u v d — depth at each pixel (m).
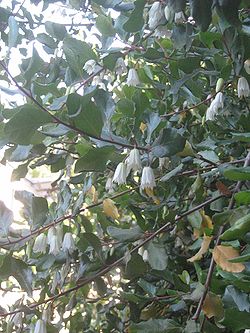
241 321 0.24
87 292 0.42
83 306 0.58
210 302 0.26
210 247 0.32
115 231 0.34
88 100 0.25
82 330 0.49
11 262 0.32
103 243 0.38
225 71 0.34
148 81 0.40
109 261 0.37
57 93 0.29
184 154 0.32
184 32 0.33
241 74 0.34
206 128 0.42
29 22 0.41
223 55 0.35
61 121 0.26
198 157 0.33
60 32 0.40
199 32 0.34
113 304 0.47
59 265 0.40
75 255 0.38
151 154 0.29
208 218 0.31
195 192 0.33
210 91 0.40
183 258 0.41
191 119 0.43
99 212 0.41
